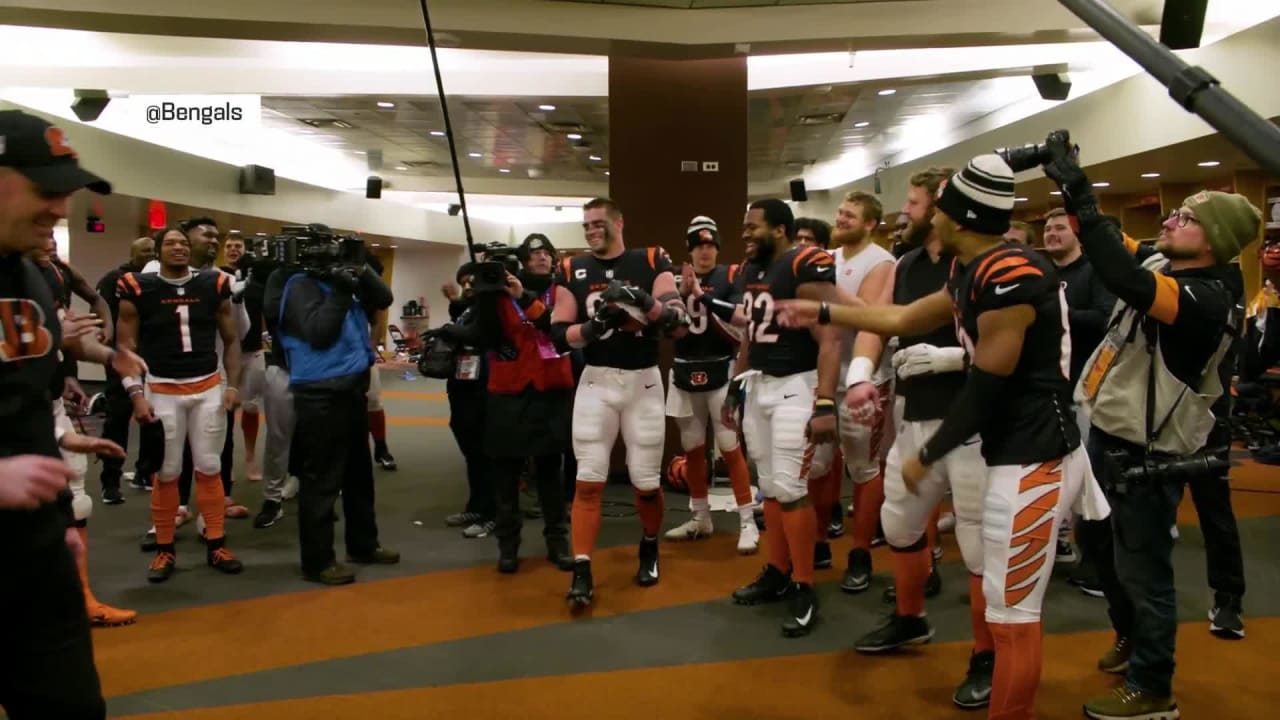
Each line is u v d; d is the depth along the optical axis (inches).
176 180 450.9
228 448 215.9
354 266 165.3
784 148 570.3
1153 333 108.3
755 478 254.2
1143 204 453.7
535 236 198.8
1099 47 332.5
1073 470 89.0
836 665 121.9
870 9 241.1
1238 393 303.9
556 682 116.8
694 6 240.2
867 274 144.9
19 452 63.9
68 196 63.4
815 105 428.5
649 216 256.8
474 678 118.5
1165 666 103.7
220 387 171.2
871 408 109.4
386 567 172.1
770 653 126.5
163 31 232.7
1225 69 275.3
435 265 909.8
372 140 537.3
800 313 102.2
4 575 62.3
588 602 143.0
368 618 142.7
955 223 90.6
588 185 743.1
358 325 167.2
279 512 207.8
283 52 317.4
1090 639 130.8
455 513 217.8
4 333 62.5
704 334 181.3
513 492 168.2
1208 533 132.6
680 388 184.2
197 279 167.5
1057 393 88.4
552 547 173.3
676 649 128.3
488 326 162.9
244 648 130.1
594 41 239.8
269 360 203.0
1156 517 104.5
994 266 85.2
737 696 112.0
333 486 162.9
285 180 565.6
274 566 172.4
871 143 554.6
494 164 637.3
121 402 231.1
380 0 227.1
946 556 175.8
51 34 301.1
